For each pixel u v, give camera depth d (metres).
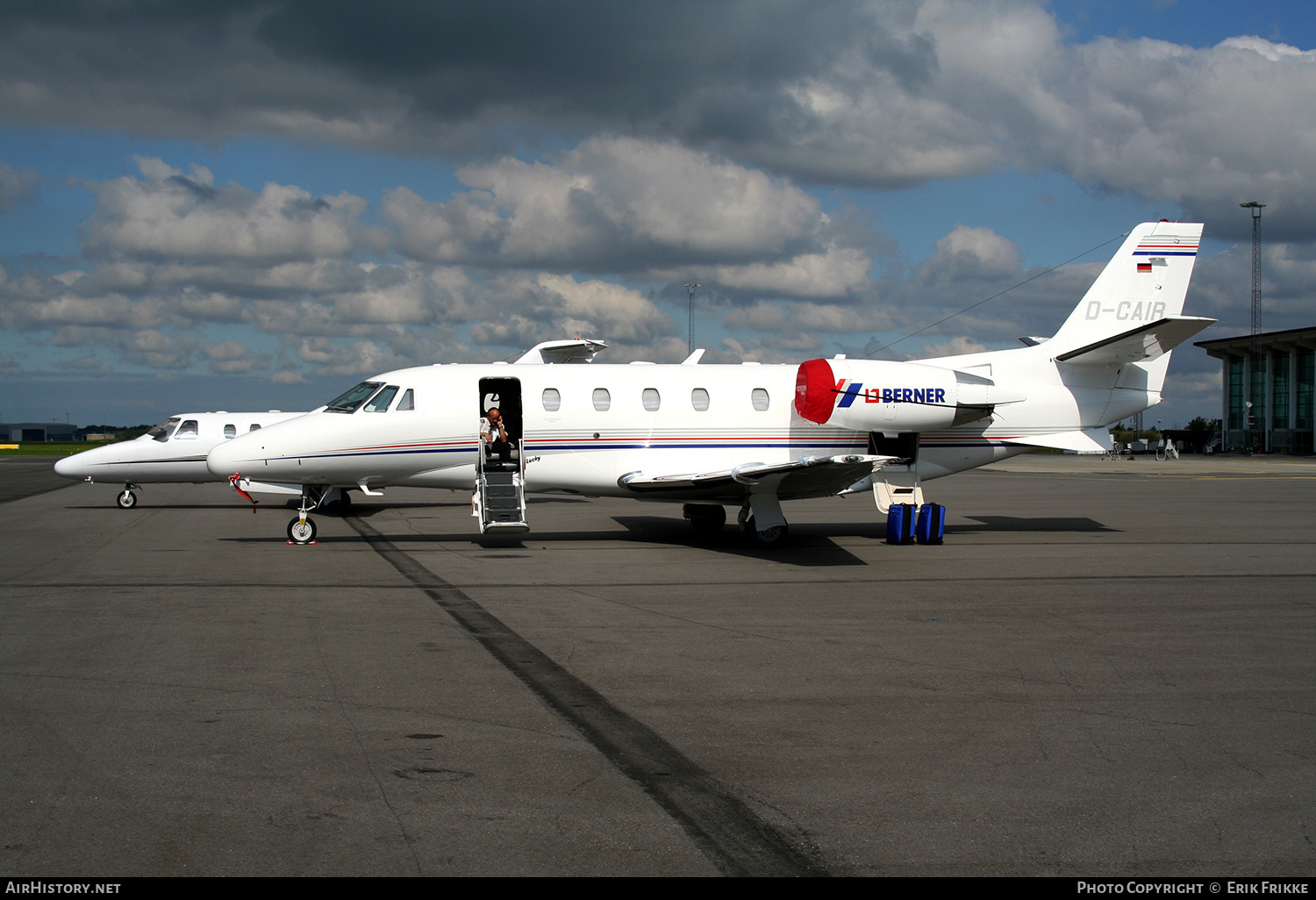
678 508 23.97
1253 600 10.88
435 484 17.06
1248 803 4.95
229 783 5.09
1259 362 84.38
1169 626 9.38
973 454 17.98
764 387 17.31
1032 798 4.98
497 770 5.31
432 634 8.86
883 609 10.28
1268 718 6.37
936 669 7.63
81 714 6.29
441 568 13.25
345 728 6.03
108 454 24.11
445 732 5.98
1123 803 4.93
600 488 16.89
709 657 8.01
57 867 4.12
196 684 7.05
